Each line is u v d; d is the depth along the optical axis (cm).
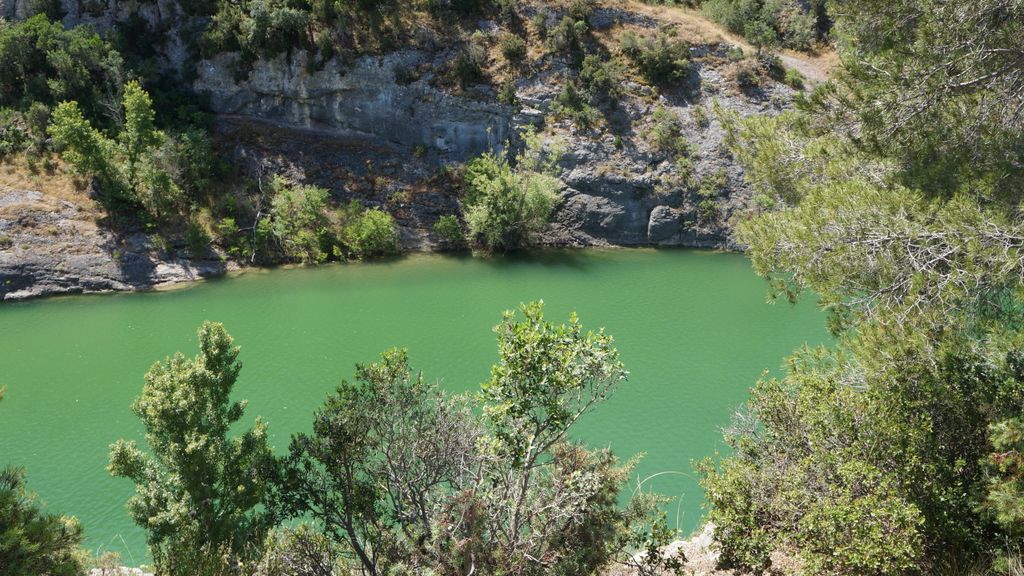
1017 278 1213
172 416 1594
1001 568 1078
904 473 1209
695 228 5669
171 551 1471
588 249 5703
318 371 3494
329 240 5397
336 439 1523
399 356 1620
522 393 1205
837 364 1502
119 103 5534
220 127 5922
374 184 5806
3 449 2844
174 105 5912
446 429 1549
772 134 1816
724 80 6034
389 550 1412
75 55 5550
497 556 1248
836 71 1667
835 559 1125
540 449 1280
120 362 3697
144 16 6062
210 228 5309
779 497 1263
